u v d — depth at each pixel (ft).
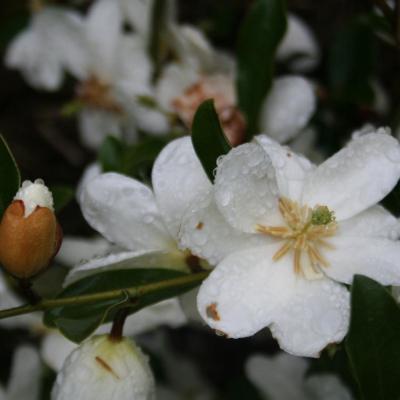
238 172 1.19
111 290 1.28
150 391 1.25
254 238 1.22
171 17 1.76
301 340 1.16
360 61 1.81
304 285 1.20
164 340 1.96
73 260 1.62
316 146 1.84
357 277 1.18
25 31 1.91
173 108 1.72
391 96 1.83
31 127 2.34
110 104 1.82
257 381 1.73
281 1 1.57
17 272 1.21
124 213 1.32
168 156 1.31
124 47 1.79
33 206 1.20
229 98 1.70
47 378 1.68
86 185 1.33
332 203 1.25
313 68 2.04
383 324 1.18
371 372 1.19
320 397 1.63
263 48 1.58
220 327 1.17
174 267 1.32
